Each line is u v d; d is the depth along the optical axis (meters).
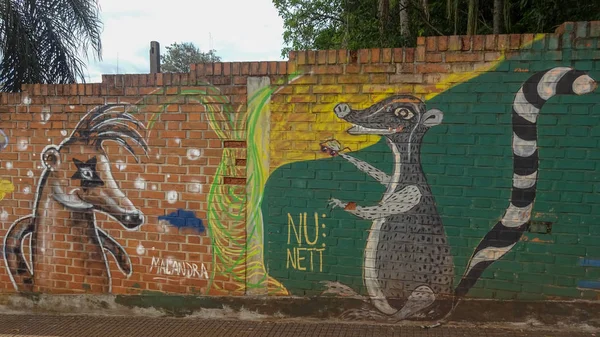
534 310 3.74
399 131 3.89
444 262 3.88
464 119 3.76
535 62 3.61
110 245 4.55
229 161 4.24
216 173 4.27
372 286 4.02
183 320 4.36
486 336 3.69
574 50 3.54
